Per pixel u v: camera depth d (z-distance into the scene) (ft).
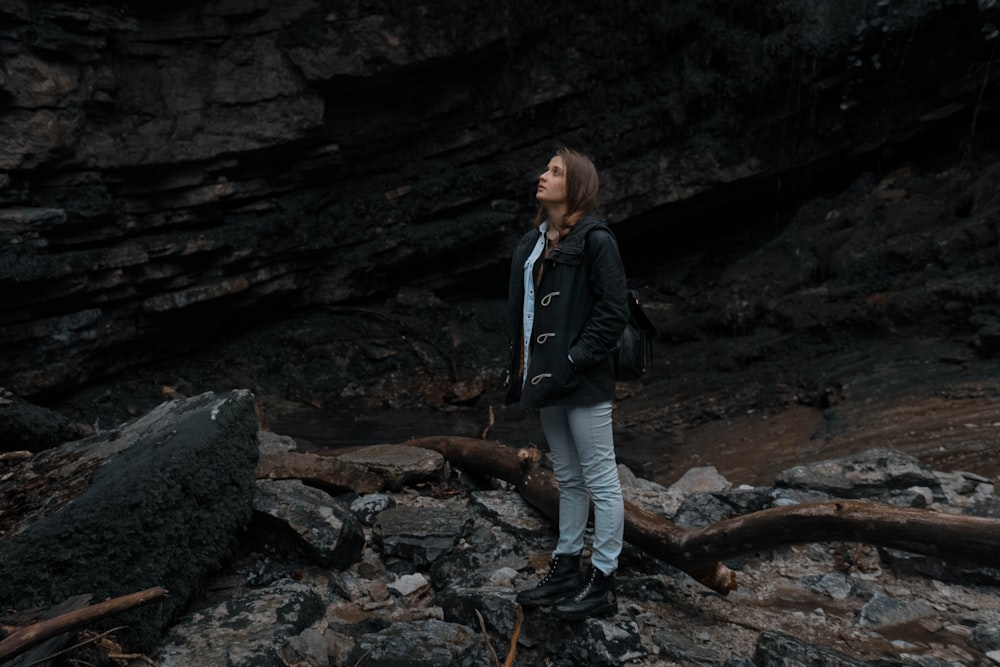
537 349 9.20
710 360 37.11
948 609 10.54
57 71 31.65
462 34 39.99
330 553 11.40
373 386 41.47
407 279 46.24
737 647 9.64
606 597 10.18
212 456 10.43
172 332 39.42
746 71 40.96
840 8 39.06
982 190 33.99
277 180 40.88
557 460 10.00
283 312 43.75
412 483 14.73
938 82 39.45
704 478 17.22
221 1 36.47
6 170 31.01
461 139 44.04
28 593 8.36
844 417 28.35
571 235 9.09
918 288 32.48
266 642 9.30
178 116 36.42
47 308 33.01
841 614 10.51
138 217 36.60
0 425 14.24
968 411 25.68
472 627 10.03
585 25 43.19
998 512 12.78
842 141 41.63
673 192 43.45
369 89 41.06
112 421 35.29
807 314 35.58
